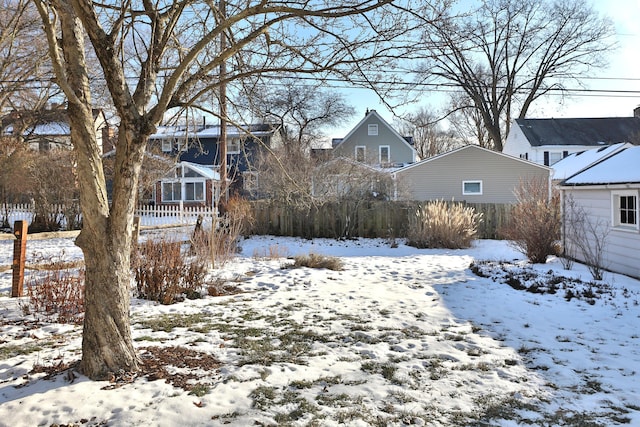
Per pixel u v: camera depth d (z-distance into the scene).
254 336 5.13
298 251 14.61
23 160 17.95
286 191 18.12
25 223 6.90
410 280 9.02
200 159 31.00
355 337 5.16
